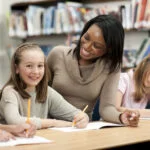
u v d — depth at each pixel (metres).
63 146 1.21
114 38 1.86
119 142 1.31
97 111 2.30
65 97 2.06
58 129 1.63
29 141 1.29
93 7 4.04
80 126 1.67
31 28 4.35
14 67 1.82
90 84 1.99
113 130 1.62
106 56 1.95
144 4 3.38
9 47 4.77
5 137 1.31
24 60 1.77
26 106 1.79
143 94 2.39
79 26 3.84
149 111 2.18
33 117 1.69
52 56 2.12
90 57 1.93
